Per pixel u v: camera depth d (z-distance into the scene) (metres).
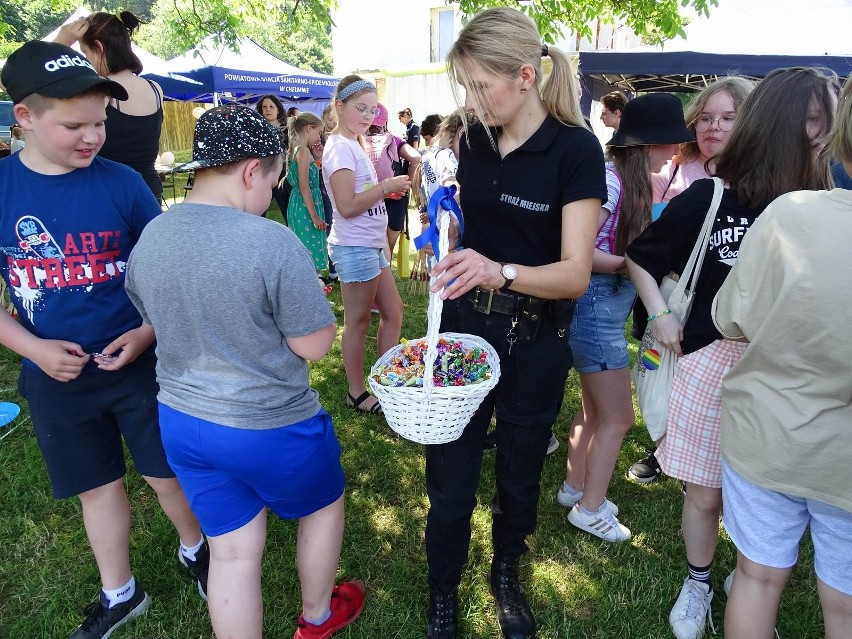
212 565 1.61
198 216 1.38
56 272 1.61
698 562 1.93
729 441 1.45
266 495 1.58
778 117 1.53
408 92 12.08
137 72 2.81
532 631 1.94
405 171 5.11
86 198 1.61
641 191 2.08
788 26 8.33
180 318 1.40
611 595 2.09
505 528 1.95
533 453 1.82
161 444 1.81
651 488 2.73
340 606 1.95
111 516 1.85
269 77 11.12
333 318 1.55
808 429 1.25
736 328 1.44
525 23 1.51
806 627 1.95
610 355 2.11
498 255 1.75
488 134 1.61
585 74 7.94
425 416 1.46
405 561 2.24
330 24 6.69
